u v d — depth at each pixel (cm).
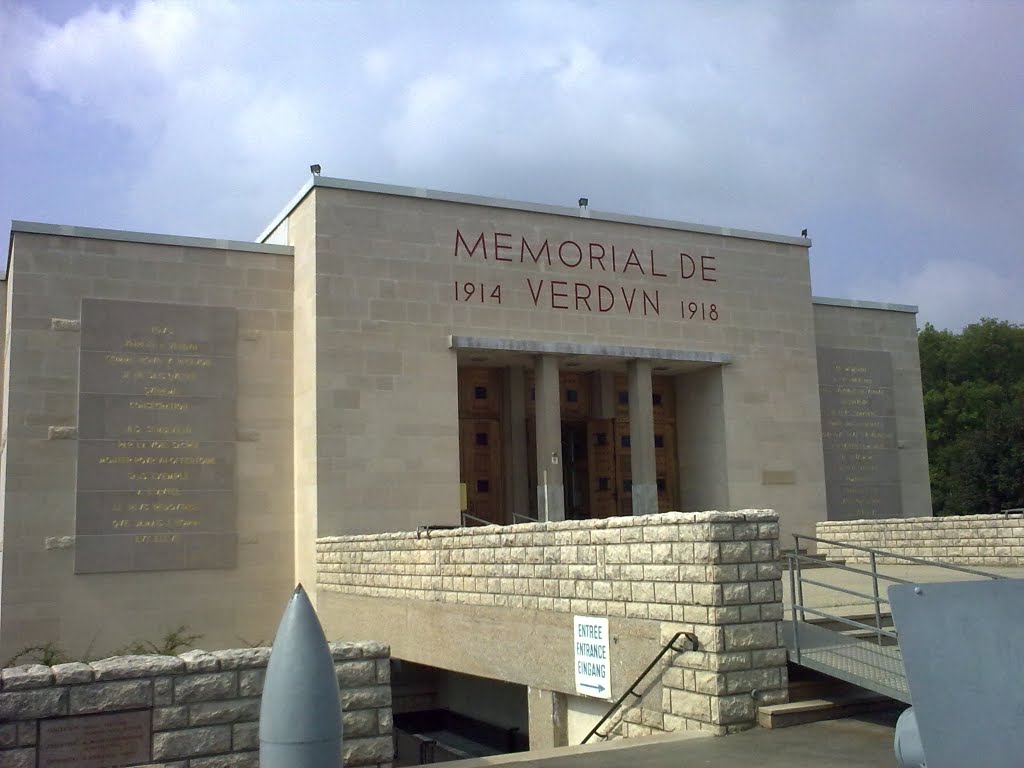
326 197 2319
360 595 2022
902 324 3219
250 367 2380
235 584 2291
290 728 791
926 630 514
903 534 2323
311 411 2270
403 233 2384
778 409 2767
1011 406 4397
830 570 2167
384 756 988
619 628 1291
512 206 2511
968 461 4328
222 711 923
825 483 2888
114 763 879
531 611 1480
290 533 2359
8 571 2094
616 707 1248
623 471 2772
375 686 994
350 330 2298
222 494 2303
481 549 1612
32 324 2181
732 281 2767
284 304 2434
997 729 500
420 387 2347
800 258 2884
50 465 2158
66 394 2194
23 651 1977
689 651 1167
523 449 2647
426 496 2317
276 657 812
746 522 1171
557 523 1428
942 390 6028
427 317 2378
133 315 2275
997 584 532
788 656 1206
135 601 2191
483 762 1031
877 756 973
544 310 2502
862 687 1159
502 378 2680
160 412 2272
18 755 847
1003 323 6266
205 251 2369
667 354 2614
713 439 2717
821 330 3075
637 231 2658
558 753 1059
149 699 899
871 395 3108
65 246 2233
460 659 1656
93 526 2172
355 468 2259
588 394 2773
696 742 1070
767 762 966
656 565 1231
